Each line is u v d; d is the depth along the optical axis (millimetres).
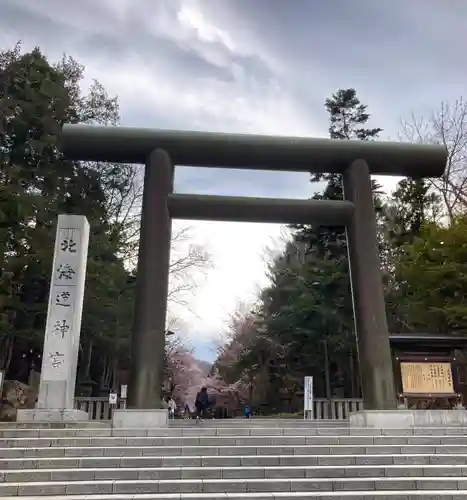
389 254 29641
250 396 40625
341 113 31672
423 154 14719
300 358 32094
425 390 13586
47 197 26219
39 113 26859
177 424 14047
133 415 11648
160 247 13250
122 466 8555
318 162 14578
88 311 25375
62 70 30312
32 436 10219
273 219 14258
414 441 10125
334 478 8125
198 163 14344
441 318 21750
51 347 13828
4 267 22500
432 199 30438
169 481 7734
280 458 8773
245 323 41938
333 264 27484
